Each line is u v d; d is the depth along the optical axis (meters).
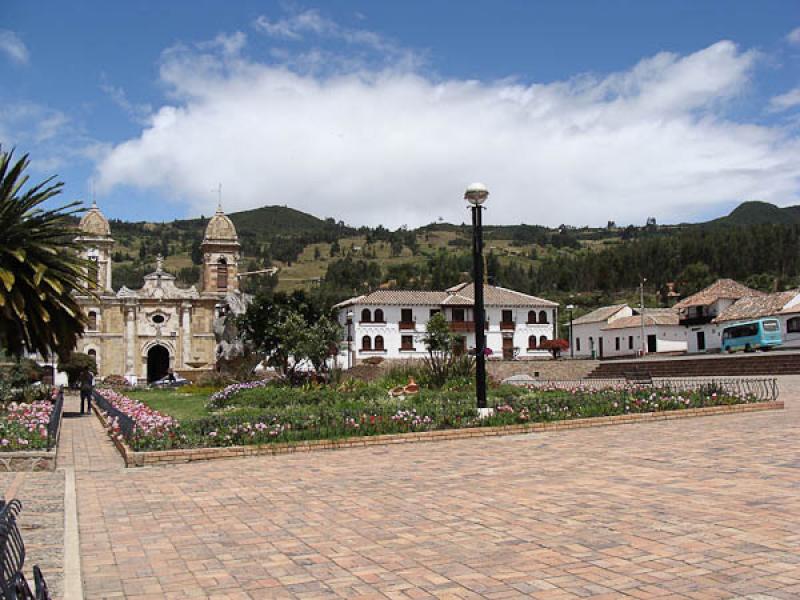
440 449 14.29
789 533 7.07
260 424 15.07
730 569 6.12
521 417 16.81
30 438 13.94
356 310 72.19
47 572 6.83
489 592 5.88
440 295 75.75
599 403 18.70
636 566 6.33
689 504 8.44
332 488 10.48
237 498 10.00
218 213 72.75
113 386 58.62
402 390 26.36
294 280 167.00
